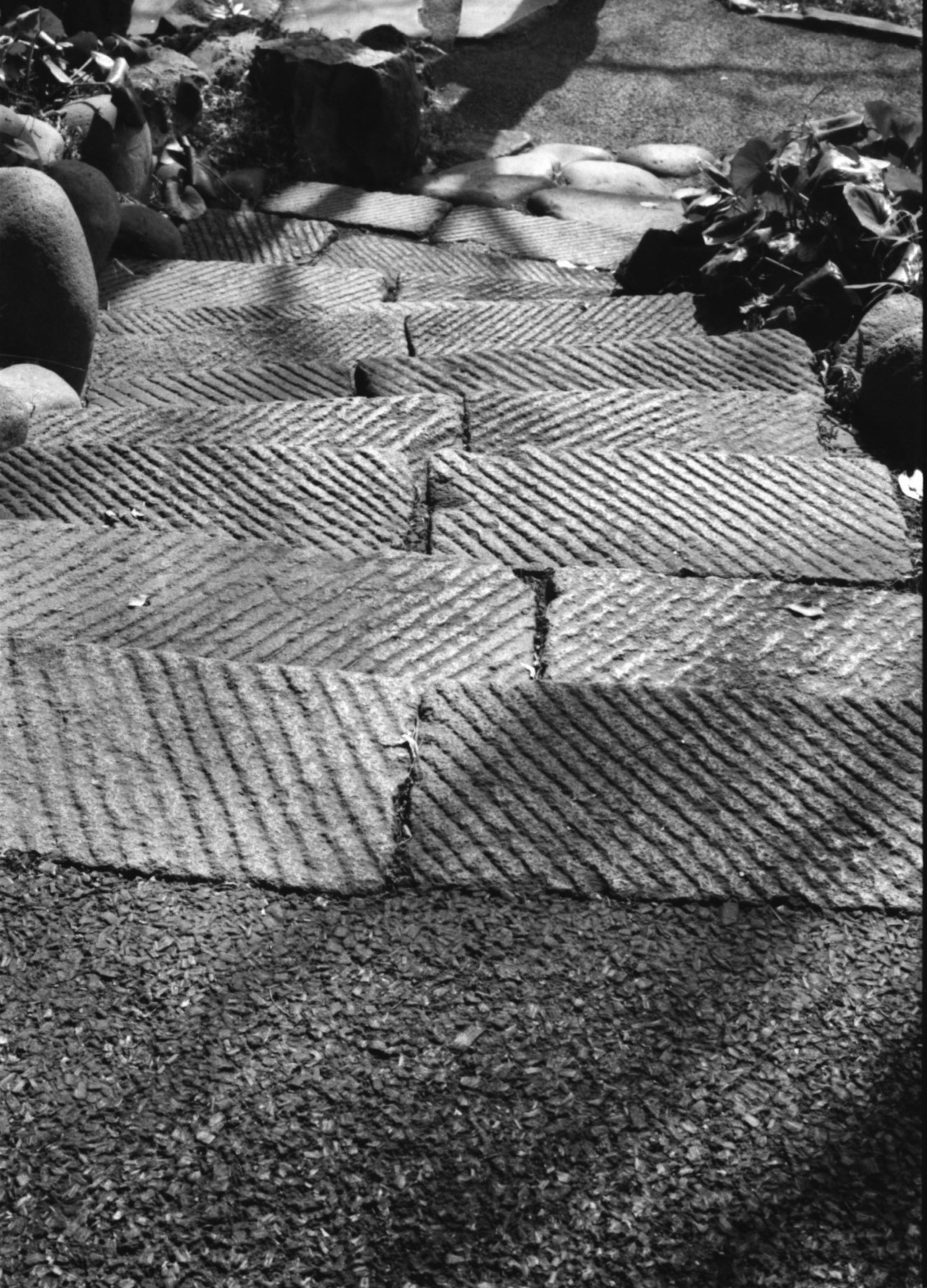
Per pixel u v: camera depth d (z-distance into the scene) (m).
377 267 5.96
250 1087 1.98
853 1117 1.96
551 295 5.50
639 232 6.54
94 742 2.50
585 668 2.78
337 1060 2.03
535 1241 1.80
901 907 2.28
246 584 2.96
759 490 3.38
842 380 4.04
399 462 3.43
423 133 7.59
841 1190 1.86
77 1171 1.87
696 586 3.00
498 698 2.61
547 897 2.30
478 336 4.75
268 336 4.68
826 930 2.25
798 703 2.61
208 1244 1.79
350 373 4.34
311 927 2.24
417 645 2.82
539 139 8.01
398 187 7.09
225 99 7.02
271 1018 2.09
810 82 8.56
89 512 3.28
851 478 3.42
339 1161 1.89
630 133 8.07
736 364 4.27
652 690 2.63
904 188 4.88
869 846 2.37
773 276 4.90
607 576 3.02
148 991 2.13
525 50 8.85
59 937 2.21
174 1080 1.99
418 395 3.93
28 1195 1.84
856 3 9.45
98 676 2.62
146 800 2.42
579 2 9.44
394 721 2.57
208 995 2.13
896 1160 1.90
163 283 5.38
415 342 4.72
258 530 3.24
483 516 3.27
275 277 5.46
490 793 2.44
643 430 3.78
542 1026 2.09
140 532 3.10
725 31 9.11
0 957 2.18
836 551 3.20
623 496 3.33
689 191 5.56
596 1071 2.02
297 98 6.87
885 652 2.84
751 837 2.38
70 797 2.42
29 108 6.02
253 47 7.54
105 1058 2.02
